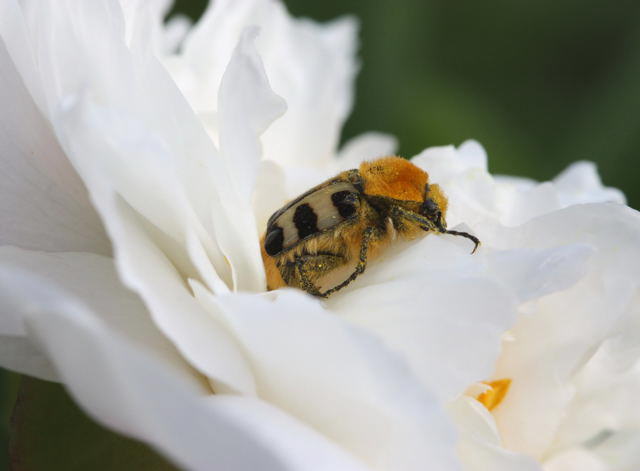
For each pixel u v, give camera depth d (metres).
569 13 0.13
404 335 0.08
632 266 0.09
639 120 0.13
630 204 0.13
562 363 0.09
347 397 0.08
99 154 0.08
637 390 0.09
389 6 0.13
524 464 0.08
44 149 0.08
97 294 0.08
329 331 0.07
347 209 0.09
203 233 0.08
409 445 0.08
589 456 0.09
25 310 0.07
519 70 0.14
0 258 0.08
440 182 0.09
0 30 0.08
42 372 0.08
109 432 0.08
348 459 0.07
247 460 0.07
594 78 0.14
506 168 0.13
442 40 0.14
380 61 0.13
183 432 0.07
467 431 0.08
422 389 0.07
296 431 0.07
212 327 0.08
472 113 0.13
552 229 0.09
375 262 0.09
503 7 0.14
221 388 0.08
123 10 0.08
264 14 0.11
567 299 0.09
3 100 0.08
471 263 0.08
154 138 0.07
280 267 0.09
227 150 0.08
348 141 0.13
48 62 0.08
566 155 0.13
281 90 0.10
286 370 0.08
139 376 0.07
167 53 0.10
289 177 0.10
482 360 0.08
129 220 0.08
